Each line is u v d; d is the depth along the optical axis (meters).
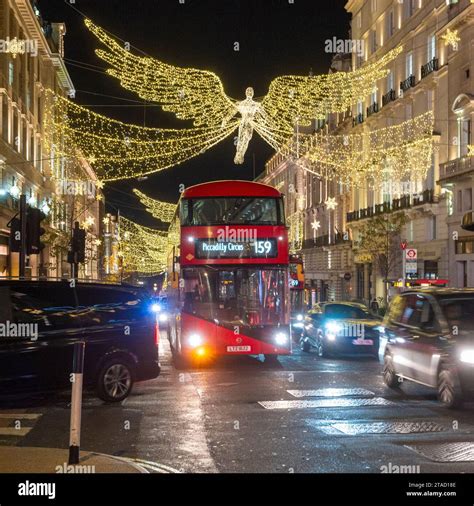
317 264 71.25
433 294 12.02
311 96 35.84
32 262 44.78
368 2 54.06
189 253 17.58
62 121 53.25
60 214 51.91
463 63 37.41
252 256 17.62
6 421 10.27
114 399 11.89
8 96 37.66
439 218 40.62
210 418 10.33
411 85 44.19
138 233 100.94
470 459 7.69
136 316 12.34
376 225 44.41
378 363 18.50
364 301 49.47
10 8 39.16
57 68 55.88
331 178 59.88
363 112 54.53
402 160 45.25
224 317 17.45
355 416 10.35
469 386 10.58
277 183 95.25
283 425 9.70
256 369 17.05
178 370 17.08
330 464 7.52
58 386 11.25
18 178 40.94
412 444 8.45
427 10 42.19
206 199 17.75
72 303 11.75
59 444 8.70
